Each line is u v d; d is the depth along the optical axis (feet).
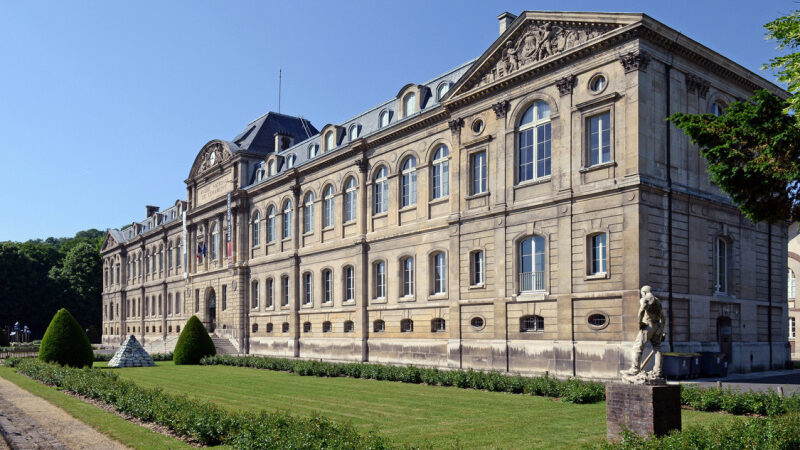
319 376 103.91
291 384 90.89
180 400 56.39
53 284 322.75
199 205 207.82
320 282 148.25
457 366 105.29
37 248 343.26
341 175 143.02
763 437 36.63
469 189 106.93
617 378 81.46
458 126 109.70
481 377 79.66
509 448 43.96
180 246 227.61
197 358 144.25
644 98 83.97
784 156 59.57
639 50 83.30
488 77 104.88
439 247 114.21
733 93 98.53
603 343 83.92
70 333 128.26
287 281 163.02
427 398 71.61
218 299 191.93
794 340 150.41
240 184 182.09
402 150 125.29
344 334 138.10
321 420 44.80
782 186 62.03
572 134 90.63
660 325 43.04
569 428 50.88
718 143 64.59
